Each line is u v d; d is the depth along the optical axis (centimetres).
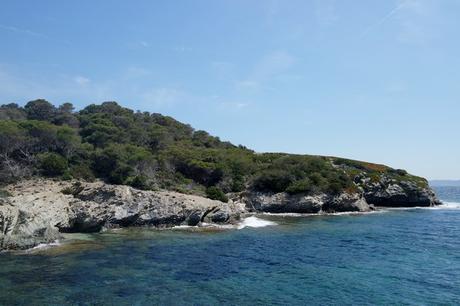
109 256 3400
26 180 5791
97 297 2350
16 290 2441
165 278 2786
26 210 3800
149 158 6931
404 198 8938
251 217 6366
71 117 9412
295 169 7981
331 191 7525
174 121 11612
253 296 2453
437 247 4062
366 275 2953
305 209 7238
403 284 2734
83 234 4438
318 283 2744
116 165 6569
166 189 6581
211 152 8819
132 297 2372
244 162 8488
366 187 8762
